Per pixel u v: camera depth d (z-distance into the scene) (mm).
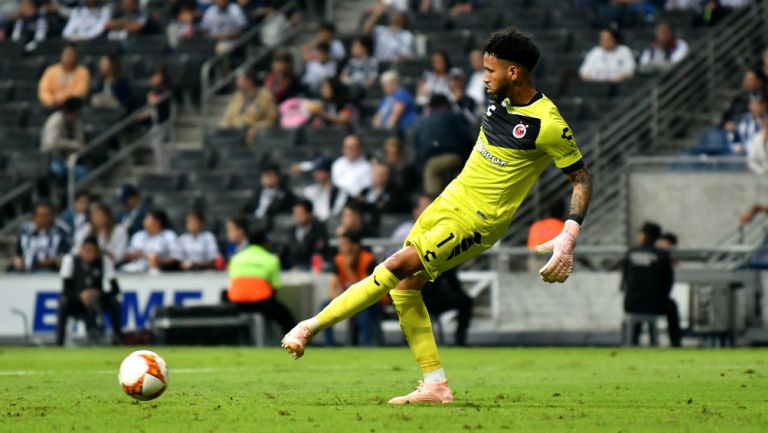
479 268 72188
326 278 73188
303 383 37375
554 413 26594
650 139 85000
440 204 27812
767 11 89000
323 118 93312
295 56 104875
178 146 100250
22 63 109688
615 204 79938
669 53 90562
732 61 88625
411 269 27828
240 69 101188
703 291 67750
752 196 70500
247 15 107250
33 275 75688
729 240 70562
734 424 24500
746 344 67625
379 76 97188
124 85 101188
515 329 70938
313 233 76000
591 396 31453
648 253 65000
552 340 70500
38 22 115000
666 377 39375
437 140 76438
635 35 95062
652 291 65000
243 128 95000
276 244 75750
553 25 98250
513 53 27109
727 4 95000
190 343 69438
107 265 71938
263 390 34281
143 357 27984
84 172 95750
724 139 80125
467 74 93375
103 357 55000
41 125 103500
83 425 24625
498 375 41281
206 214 89562
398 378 39688
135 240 78938
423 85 90688
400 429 23656
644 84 89562
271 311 68000
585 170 27391
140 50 107125
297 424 24609
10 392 33844
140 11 112375
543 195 79500
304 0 108938
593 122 88125
